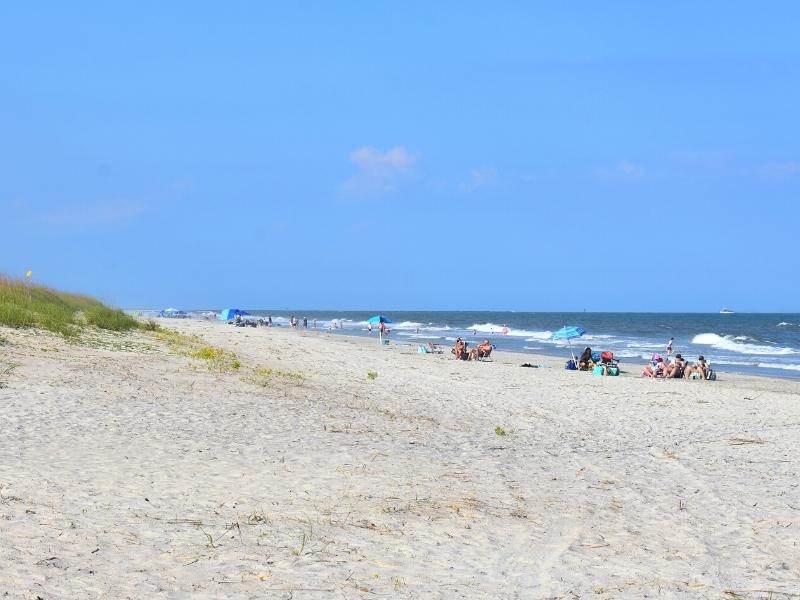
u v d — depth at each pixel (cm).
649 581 725
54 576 638
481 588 685
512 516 927
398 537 817
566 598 670
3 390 1470
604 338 8550
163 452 1131
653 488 1126
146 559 697
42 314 2609
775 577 752
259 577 674
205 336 4081
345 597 643
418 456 1253
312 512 884
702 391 2770
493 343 7038
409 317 19338
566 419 1891
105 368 1902
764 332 10450
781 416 2098
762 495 1100
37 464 992
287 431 1382
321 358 3422
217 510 865
